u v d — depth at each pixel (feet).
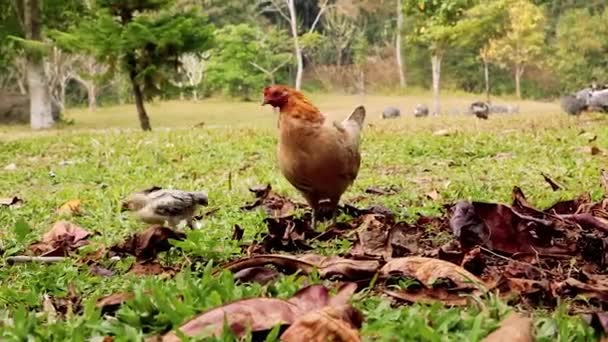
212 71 144.66
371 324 9.29
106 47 59.82
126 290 11.59
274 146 38.37
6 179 30.50
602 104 58.18
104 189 25.90
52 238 16.12
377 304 10.28
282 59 148.46
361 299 10.50
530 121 52.42
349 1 163.12
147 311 9.75
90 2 76.59
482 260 12.19
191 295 10.24
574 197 19.74
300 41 141.79
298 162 16.49
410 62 159.53
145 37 59.11
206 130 51.60
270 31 149.79
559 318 9.57
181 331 8.77
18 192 26.84
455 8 93.25
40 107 85.81
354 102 135.23
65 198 23.82
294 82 161.17
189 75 142.61
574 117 55.11
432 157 32.45
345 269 11.64
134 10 61.57
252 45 145.07
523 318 9.34
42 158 38.88
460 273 11.07
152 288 10.59
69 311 10.49
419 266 11.41
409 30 147.43
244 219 17.83
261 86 147.74
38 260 14.15
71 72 128.98
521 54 129.90
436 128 48.47
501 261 12.96
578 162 28.04
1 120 96.78
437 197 21.20
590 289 10.85
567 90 141.79
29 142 46.34
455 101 135.95
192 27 61.05
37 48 77.25
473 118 64.44
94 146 41.47
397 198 21.43
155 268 13.39
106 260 14.07
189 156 35.45
